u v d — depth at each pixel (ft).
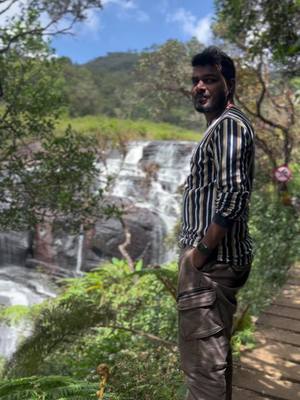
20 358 13.37
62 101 18.84
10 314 23.71
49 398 6.35
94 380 12.46
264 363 12.01
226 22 24.89
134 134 76.54
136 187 53.88
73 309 14.10
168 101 40.47
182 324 7.22
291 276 19.98
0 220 17.98
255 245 24.02
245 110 32.24
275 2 19.94
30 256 46.93
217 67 6.98
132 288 22.18
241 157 6.40
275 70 29.35
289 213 25.89
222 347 7.02
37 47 18.29
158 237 45.73
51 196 18.15
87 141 19.61
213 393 6.95
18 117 18.12
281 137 33.50
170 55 38.14
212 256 6.89
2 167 17.87
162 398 11.30
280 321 14.73
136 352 15.28
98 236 44.75
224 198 6.35
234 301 7.23
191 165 7.13
